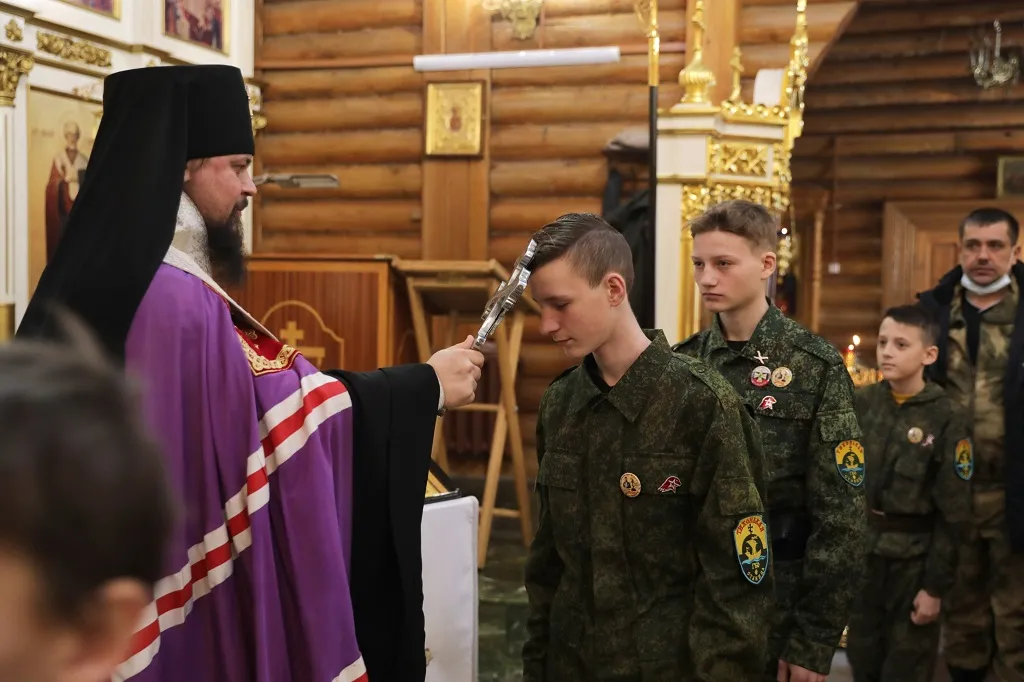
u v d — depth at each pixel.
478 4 5.17
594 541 1.41
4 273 3.64
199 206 1.37
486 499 3.80
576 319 1.36
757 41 4.82
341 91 5.44
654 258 3.53
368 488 1.34
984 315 2.87
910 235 8.23
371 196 5.46
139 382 0.43
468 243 5.24
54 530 0.36
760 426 1.75
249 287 3.78
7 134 3.63
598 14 5.05
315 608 1.19
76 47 4.18
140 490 0.39
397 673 1.38
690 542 1.38
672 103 4.94
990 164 8.08
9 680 0.37
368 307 3.70
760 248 1.78
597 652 1.40
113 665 0.40
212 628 1.18
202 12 4.96
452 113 5.20
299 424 1.23
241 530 1.19
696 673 1.31
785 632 1.70
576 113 5.09
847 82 7.92
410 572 1.37
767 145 3.62
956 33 7.48
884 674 2.55
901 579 2.53
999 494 2.79
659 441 1.38
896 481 2.54
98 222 1.21
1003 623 2.77
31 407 0.36
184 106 1.31
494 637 3.22
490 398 5.05
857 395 2.76
